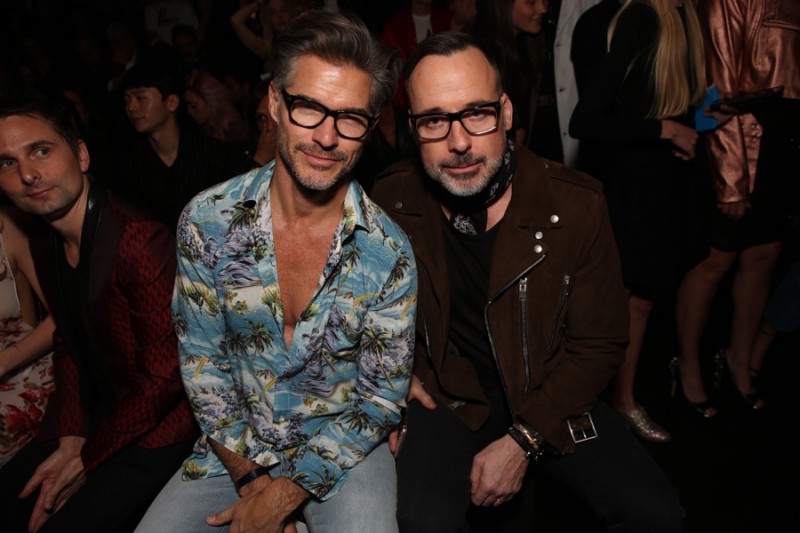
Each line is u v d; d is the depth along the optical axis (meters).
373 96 1.22
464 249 1.54
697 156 2.10
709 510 2.01
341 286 1.31
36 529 1.48
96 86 5.25
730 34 2.17
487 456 1.46
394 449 1.52
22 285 1.75
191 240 1.30
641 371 2.79
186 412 1.56
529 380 1.52
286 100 1.20
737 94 2.19
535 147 2.71
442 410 1.60
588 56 2.12
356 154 1.24
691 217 2.07
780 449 2.28
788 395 2.58
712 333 3.03
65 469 1.51
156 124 2.46
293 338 1.32
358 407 1.40
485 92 1.34
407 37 3.45
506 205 1.52
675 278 2.06
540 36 2.56
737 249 2.27
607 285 1.49
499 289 1.47
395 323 1.35
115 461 1.51
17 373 1.70
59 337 1.69
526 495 1.71
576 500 2.12
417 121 1.38
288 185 1.27
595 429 1.54
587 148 2.41
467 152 1.36
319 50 1.17
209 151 2.54
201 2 5.10
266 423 1.40
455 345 1.63
